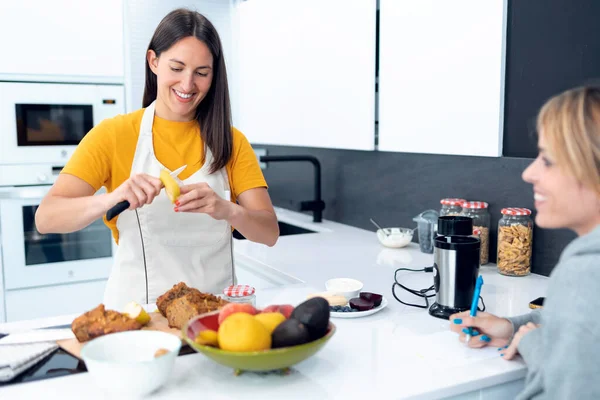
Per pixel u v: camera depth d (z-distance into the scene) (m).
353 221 2.78
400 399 1.04
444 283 1.47
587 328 0.94
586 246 0.98
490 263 2.04
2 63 2.71
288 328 1.05
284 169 3.32
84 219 1.45
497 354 1.23
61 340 1.22
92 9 2.87
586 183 1.00
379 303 1.54
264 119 2.99
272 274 2.05
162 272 1.69
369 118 2.24
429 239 2.22
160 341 1.10
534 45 1.78
